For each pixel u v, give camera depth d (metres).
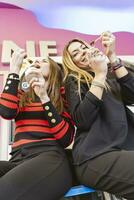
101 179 0.95
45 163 0.96
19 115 1.14
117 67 1.22
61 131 1.06
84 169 0.98
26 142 1.07
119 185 0.92
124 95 1.24
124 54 2.42
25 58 1.25
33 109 1.12
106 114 1.07
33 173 0.92
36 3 2.42
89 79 1.15
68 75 1.18
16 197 0.86
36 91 1.08
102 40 1.26
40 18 2.46
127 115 1.18
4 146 1.88
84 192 1.01
